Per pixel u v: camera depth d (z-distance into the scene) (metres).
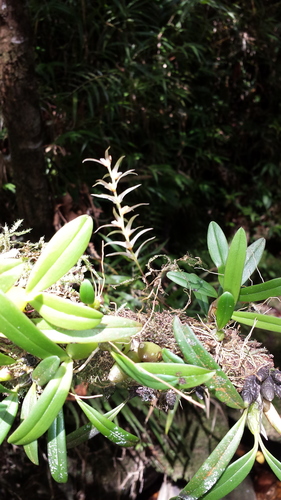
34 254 0.35
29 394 0.32
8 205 1.04
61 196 1.03
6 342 0.32
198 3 1.26
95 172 1.12
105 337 0.30
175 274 0.39
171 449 1.00
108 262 1.04
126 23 1.17
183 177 1.23
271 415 0.33
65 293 0.33
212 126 1.40
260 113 1.48
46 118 1.08
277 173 1.42
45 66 1.09
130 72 1.15
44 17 1.11
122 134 1.20
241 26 1.37
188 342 0.31
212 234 0.39
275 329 0.35
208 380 0.31
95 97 1.12
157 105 1.23
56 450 0.33
